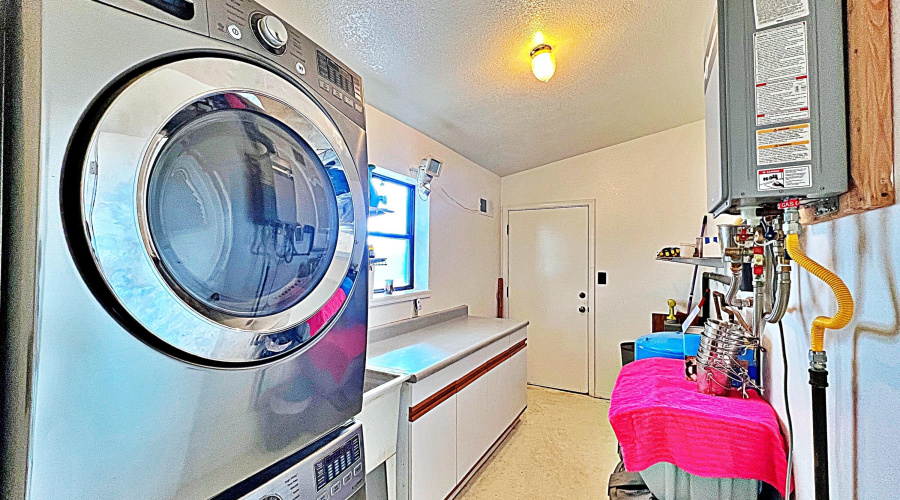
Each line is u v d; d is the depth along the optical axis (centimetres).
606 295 373
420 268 304
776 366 148
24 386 45
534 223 409
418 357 201
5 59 46
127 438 52
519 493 218
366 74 203
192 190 60
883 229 72
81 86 48
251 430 68
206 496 61
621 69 225
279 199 75
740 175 86
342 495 88
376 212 242
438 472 193
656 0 165
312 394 82
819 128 80
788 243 91
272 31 74
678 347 209
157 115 54
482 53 191
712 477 129
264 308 72
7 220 46
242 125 68
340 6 147
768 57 84
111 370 50
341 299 88
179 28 59
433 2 151
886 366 71
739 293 203
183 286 58
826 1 79
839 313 84
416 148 289
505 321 317
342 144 90
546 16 169
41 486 45
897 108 67
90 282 49
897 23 67
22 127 46
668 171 347
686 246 249
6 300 46
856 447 83
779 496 133
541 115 277
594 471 240
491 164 382
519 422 312
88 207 48
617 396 154
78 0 48
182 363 58
